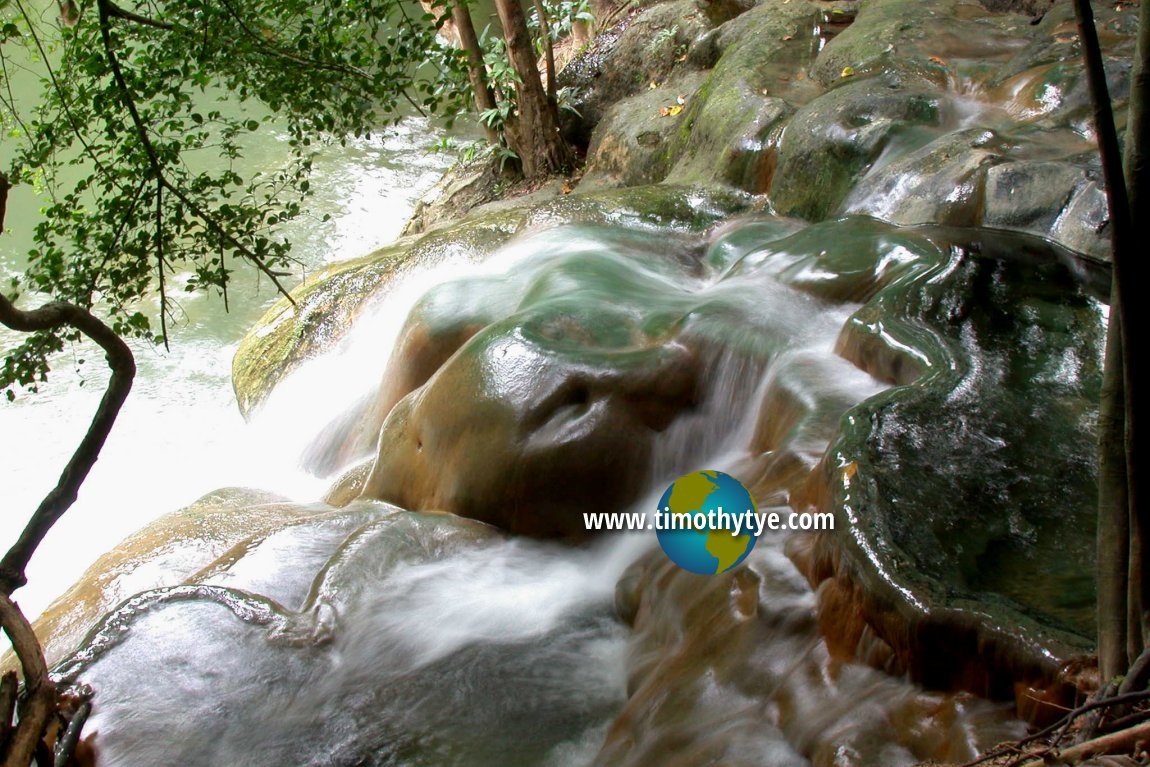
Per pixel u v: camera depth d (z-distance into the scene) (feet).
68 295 16.40
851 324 18.29
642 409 18.38
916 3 32.04
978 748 9.77
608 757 12.74
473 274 26.53
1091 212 20.65
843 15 33.96
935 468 13.67
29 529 7.13
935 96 26.40
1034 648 10.05
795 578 13.41
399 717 13.80
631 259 25.09
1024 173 22.02
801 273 21.08
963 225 22.30
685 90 36.40
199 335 34.01
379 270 30.27
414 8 52.24
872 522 12.30
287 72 17.58
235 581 16.87
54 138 16.70
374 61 18.97
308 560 17.58
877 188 24.17
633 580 15.98
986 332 17.72
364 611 15.72
